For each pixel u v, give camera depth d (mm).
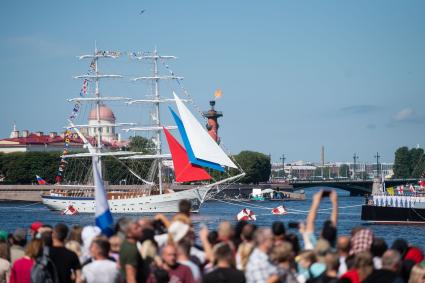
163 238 40156
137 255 36688
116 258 39750
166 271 35812
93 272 36719
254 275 35156
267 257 35469
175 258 35906
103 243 37219
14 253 43719
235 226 42531
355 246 38562
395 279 34438
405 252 40188
